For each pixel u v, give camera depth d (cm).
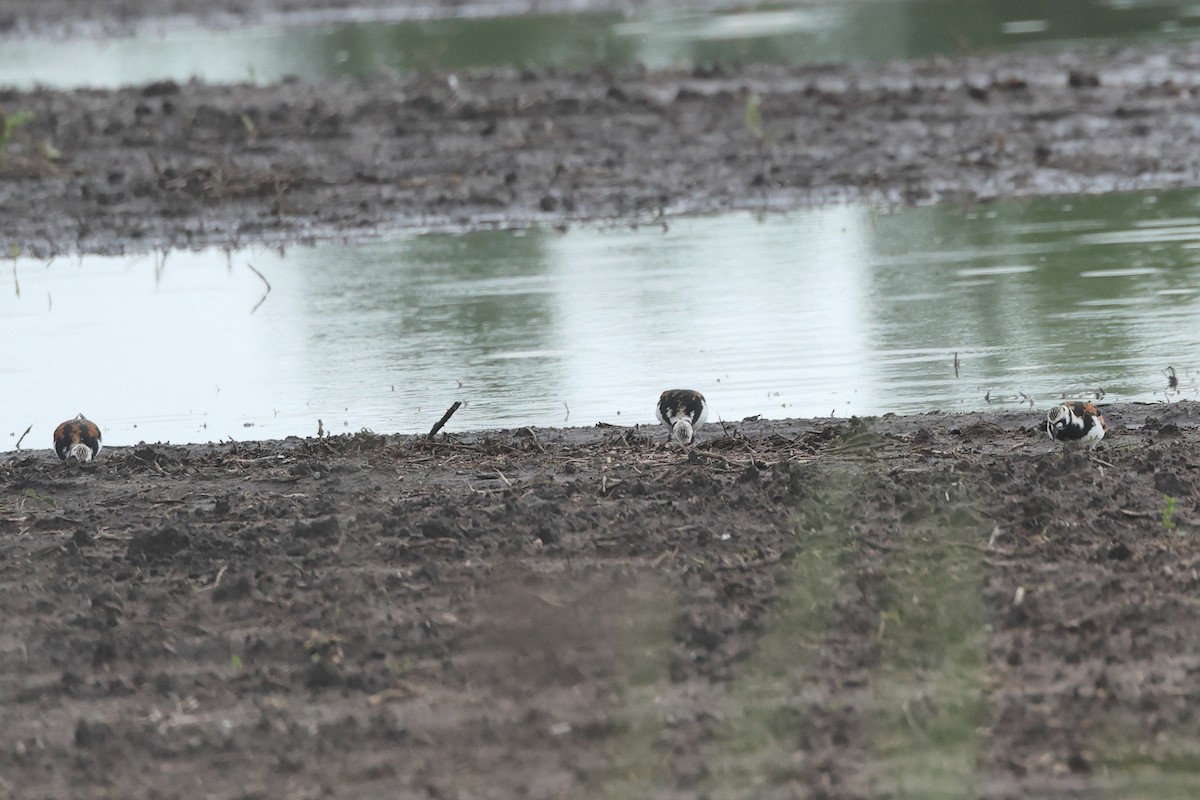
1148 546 2003
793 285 3856
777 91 5912
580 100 5784
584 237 4556
